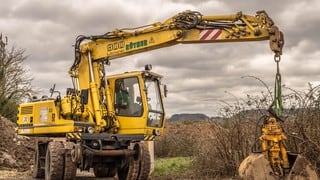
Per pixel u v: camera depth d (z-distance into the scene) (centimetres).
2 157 1969
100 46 1543
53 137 1684
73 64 1557
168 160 1931
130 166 1417
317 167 1132
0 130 2202
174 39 1383
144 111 1477
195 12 1347
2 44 2947
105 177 1598
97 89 1516
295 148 1170
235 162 1362
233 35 1256
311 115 1178
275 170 878
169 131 2689
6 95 2919
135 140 1465
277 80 930
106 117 1502
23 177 1655
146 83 1505
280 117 912
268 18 1195
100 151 1380
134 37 1486
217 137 1419
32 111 1655
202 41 1329
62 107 1516
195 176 1406
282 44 1070
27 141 2220
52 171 1371
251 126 1348
